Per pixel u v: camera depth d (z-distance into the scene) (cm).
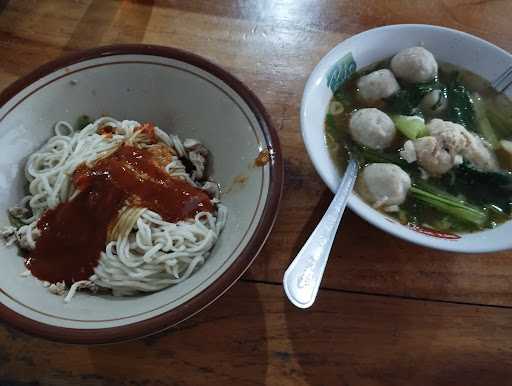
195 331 25
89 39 35
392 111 31
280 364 24
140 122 31
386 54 33
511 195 28
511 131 31
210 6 38
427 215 27
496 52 31
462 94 32
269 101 33
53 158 28
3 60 34
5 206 26
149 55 28
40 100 27
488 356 25
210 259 25
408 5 39
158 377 23
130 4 38
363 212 24
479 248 23
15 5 37
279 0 39
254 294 26
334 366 24
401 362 24
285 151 31
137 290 25
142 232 26
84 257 25
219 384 23
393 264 27
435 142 28
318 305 26
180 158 30
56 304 22
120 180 26
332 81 30
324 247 24
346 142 30
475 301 26
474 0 39
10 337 24
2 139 26
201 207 27
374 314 25
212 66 27
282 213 28
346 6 39
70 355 24
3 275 23
